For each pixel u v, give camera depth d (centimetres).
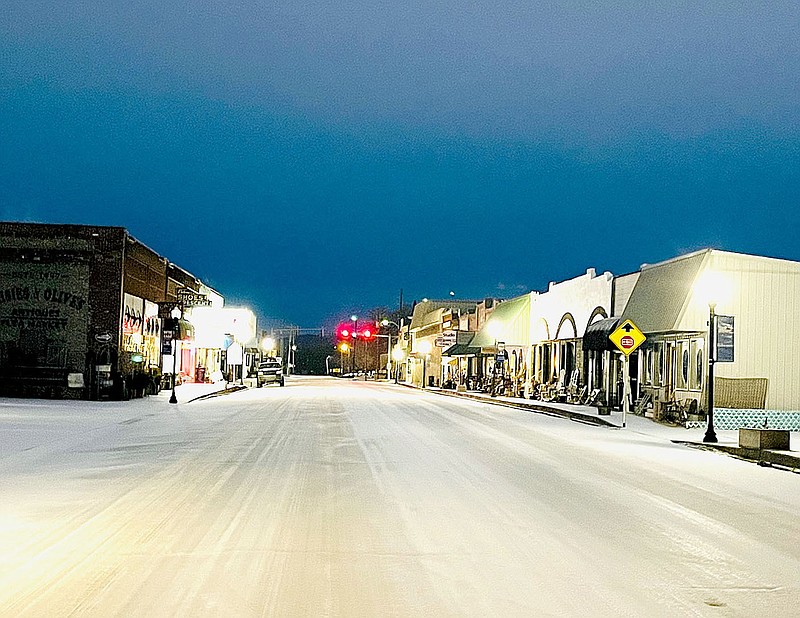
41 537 977
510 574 831
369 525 1059
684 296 3170
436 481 1446
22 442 2044
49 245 3819
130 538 973
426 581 801
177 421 2825
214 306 6994
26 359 3809
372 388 7012
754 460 1991
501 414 3522
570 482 1476
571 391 4475
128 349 4069
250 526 1046
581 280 4516
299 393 5556
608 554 925
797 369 3170
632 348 2953
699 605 741
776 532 1069
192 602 724
